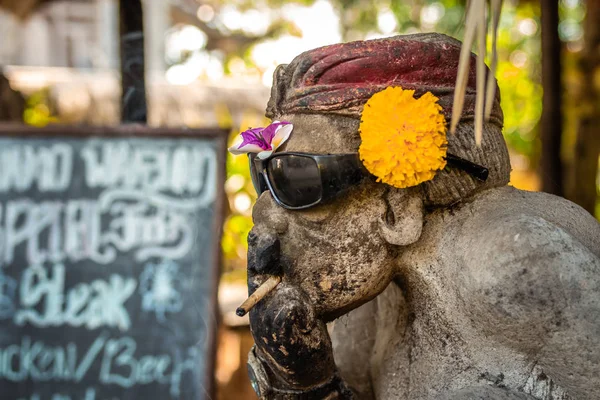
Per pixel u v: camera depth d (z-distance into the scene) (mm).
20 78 3758
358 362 1314
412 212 1028
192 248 2125
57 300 2146
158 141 2160
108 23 5691
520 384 995
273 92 1100
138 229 2148
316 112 1023
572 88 2924
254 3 8375
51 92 3723
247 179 4602
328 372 1069
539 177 2689
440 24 5309
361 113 1004
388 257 1059
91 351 2113
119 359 2100
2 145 2197
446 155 1004
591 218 1081
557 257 921
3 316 2145
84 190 2180
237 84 4188
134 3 2188
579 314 916
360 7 6059
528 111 5109
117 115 3809
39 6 5527
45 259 2166
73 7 5633
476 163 1040
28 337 2133
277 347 1014
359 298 1064
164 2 6348
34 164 2195
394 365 1147
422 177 988
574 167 2912
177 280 2115
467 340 1039
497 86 1111
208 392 2059
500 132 1114
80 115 3764
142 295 2121
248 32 8336
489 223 1002
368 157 979
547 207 1062
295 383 1058
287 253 1036
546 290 916
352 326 1347
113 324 2119
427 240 1069
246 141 1051
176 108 4016
